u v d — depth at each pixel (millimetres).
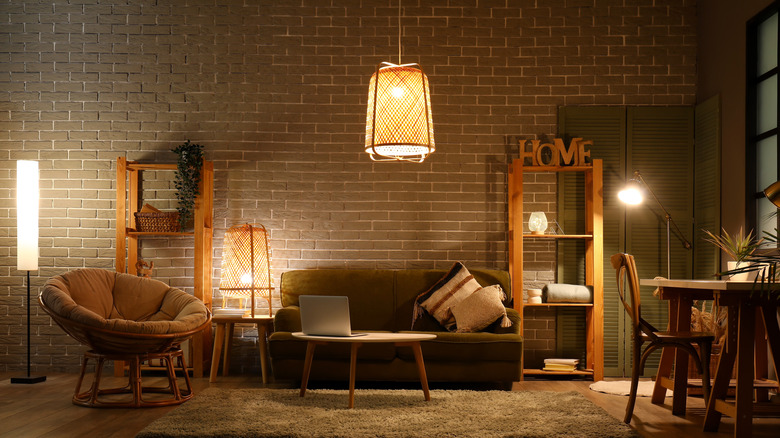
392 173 5902
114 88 5906
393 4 5961
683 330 4141
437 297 5348
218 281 5832
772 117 4793
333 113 5922
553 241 5852
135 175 5816
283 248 5859
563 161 5789
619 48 5926
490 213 5875
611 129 5895
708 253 5574
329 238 5871
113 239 5844
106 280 4852
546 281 5840
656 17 5941
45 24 5926
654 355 5730
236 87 5922
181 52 5930
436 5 5957
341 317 4215
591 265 5648
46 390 4840
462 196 5887
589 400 4324
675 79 5922
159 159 5867
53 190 5859
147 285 4926
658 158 5887
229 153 5887
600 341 5402
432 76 5930
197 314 4602
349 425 3555
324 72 5938
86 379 5344
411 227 5879
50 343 5781
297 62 5938
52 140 5871
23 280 5820
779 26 4691
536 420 3711
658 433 3588
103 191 5859
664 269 5836
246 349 5754
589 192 5738
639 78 5918
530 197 5887
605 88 5918
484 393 4535
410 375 4848
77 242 5848
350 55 5945
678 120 5891
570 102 5922
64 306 4184
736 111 5180
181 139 5891
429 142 3990
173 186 5840
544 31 5941
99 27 5930
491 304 5113
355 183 5898
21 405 4277
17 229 5688
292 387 5004
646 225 5855
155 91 5906
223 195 5871
